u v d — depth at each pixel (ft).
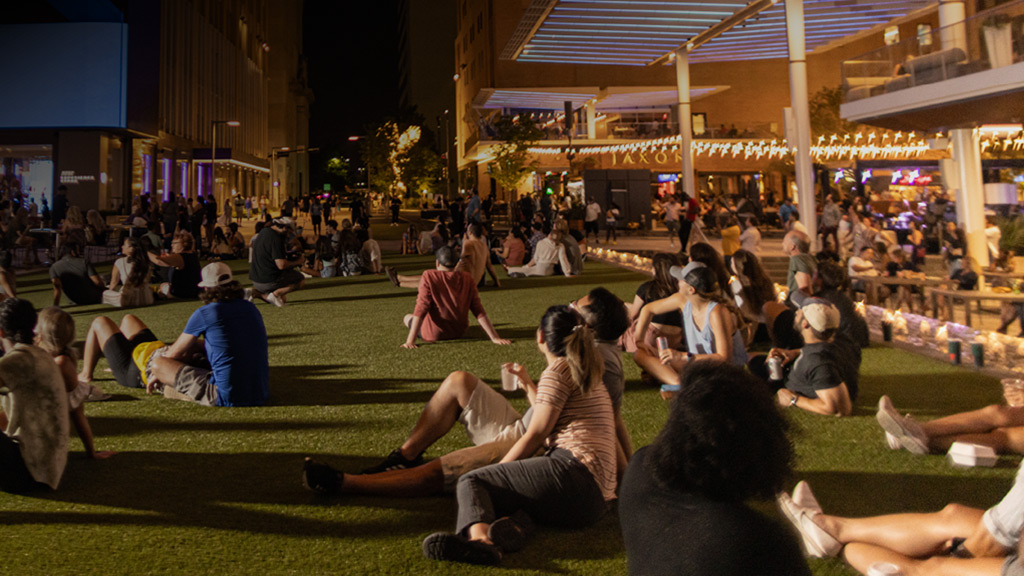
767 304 23.82
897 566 9.25
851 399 18.97
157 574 10.12
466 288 29.89
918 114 53.93
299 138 329.31
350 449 16.02
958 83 48.62
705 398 5.38
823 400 17.94
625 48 87.76
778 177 168.66
